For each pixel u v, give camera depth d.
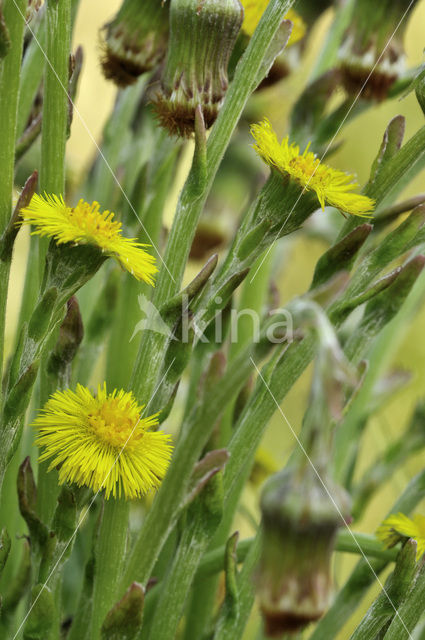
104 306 0.45
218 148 0.38
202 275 0.38
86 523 0.46
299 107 0.45
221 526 0.44
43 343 0.38
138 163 0.47
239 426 0.40
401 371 0.53
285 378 0.39
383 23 0.43
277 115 0.54
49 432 0.37
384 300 0.41
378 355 0.49
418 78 0.39
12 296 0.74
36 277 0.43
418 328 0.74
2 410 0.38
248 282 0.46
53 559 0.39
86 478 0.37
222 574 0.48
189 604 0.46
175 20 0.39
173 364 0.39
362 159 0.71
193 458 0.36
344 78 0.44
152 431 0.39
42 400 0.40
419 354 0.75
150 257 0.37
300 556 0.34
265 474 0.52
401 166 0.39
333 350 0.33
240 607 0.40
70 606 0.46
